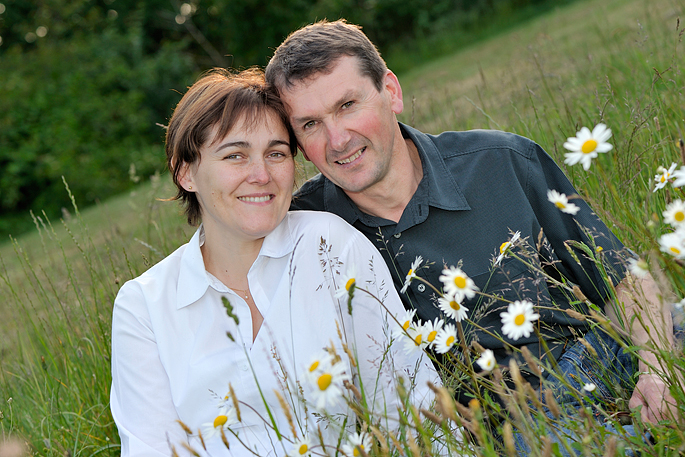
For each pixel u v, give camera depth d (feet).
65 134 44.52
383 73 5.82
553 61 15.61
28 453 6.39
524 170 6.04
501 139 6.13
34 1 58.70
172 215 10.93
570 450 3.41
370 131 5.64
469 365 3.89
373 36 53.62
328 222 5.62
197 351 5.36
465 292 3.91
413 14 52.26
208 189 5.38
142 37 57.16
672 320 5.10
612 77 10.97
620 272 5.59
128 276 8.74
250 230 5.33
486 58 27.68
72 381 7.80
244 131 5.23
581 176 7.36
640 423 4.16
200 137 5.27
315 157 5.84
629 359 5.39
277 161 5.45
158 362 5.46
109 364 7.75
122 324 5.52
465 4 50.26
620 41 14.21
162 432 5.27
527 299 5.65
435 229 5.96
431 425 4.33
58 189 42.37
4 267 9.31
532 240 5.91
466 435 4.17
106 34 52.37
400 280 6.08
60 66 49.44
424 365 5.22
